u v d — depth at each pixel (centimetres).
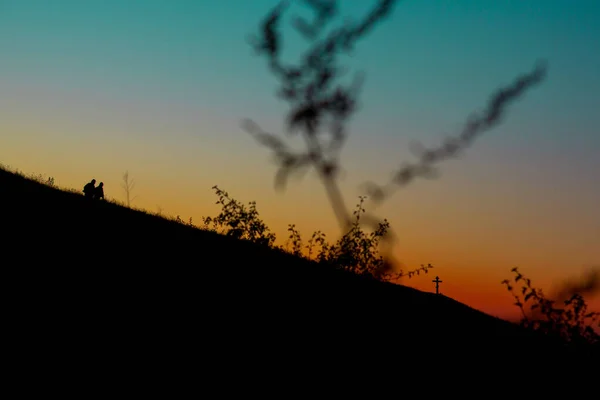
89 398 807
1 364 843
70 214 1911
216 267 1409
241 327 1199
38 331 986
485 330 1432
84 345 984
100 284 1306
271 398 920
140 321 1142
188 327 1164
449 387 1055
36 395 777
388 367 1126
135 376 908
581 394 836
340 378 1066
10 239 1444
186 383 927
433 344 1259
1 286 1138
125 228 1902
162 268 1508
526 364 920
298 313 1134
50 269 1309
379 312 1136
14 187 2092
